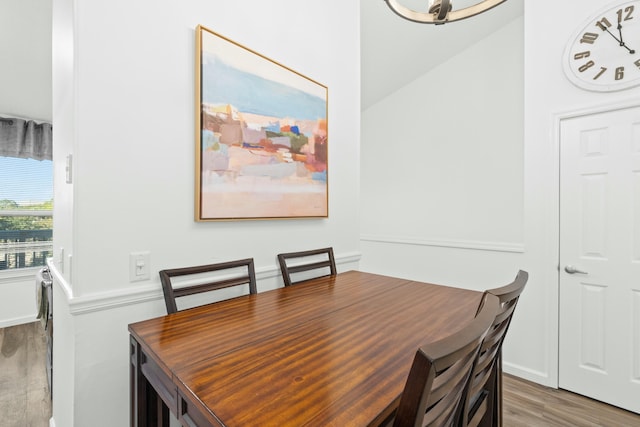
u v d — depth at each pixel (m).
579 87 2.09
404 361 0.82
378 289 1.60
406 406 0.54
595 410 1.95
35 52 2.64
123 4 1.23
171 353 0.87
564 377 2.17
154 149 1.31
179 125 1.38
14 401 2.08
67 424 1.27
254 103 1.64
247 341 0.95
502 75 2.92
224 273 1.56
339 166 2.24
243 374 0.75
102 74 1.17
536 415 1.90
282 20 1.83
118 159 1.22
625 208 1.95
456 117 3.25
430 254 3.45
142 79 1.28
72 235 1.14
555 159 2.20
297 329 1.05
